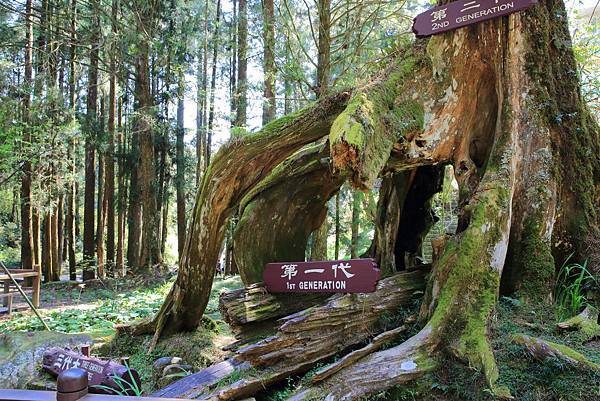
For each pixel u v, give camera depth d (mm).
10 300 8219
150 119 13328
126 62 13555
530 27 3768
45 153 11875
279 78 8898
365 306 3535
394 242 4934
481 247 3238
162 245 20969
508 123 3672
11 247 21688
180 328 5605
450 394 2756
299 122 4227
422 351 2979
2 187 13023
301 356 3326
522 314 3279
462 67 3842
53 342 4910
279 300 4203
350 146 3105
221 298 4324
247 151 4508
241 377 3328
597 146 3891
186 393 3430
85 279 15188
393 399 2811
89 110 14828
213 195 4844
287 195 5082
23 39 13031
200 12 15406
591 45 5656
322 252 8336
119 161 18219
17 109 11469
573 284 3455
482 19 3594
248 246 5098
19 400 1503
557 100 3840
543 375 2672
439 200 7305
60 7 12703
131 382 3812
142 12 12641
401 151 3855
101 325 7215
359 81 4043
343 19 8609
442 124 3863
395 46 4805
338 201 11203
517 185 3650
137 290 12000
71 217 17234
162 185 18406
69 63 13945
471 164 3869
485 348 2861
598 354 2793
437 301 3221
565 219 3742
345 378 2910
